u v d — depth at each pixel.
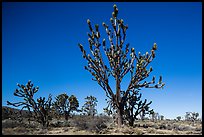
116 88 16.73
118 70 16.53
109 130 14.34
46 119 18.41
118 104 16.58
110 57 16.52
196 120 43.34
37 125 18.06
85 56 16.45
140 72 16.02
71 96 29.08
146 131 14.16
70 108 28.61
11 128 15.27
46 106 18.62
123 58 16.62
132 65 16.53
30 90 18.42
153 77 16.17
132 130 13.85
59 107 28.27
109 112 19.42
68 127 17.30
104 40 16.53
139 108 17.69
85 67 16.77
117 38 16.34
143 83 16.33
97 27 16.44
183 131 15.36
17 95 18.22
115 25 16.17
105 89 16.83
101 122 16.45
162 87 16.03
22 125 17.03
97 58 16.52
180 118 47.78
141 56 16.30
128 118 17.62
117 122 16.97
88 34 16.64
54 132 13.84
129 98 17.20
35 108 18.27
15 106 18.17
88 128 14.87
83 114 37.91
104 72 16.50
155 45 15.66
